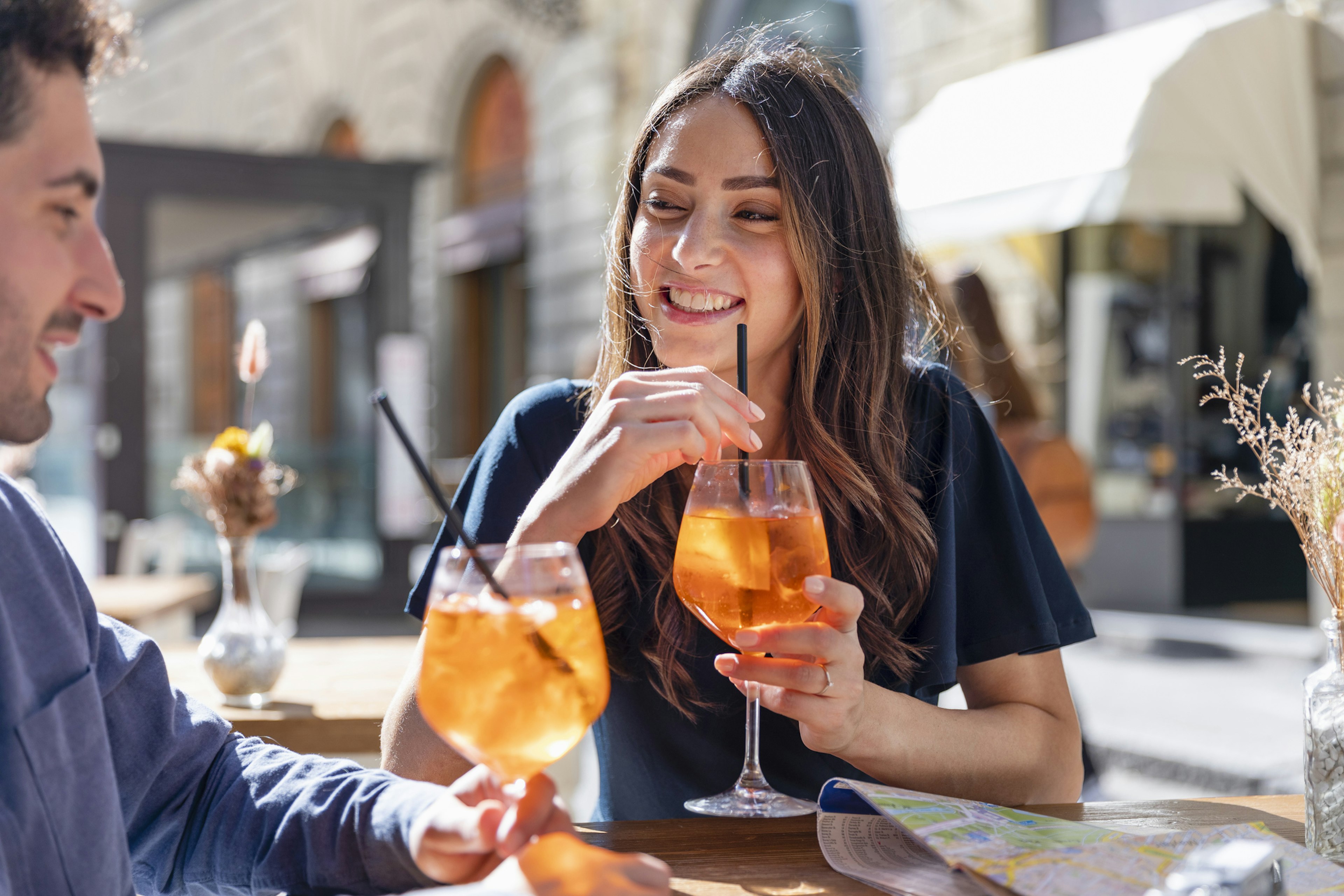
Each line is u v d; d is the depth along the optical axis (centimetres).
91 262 96
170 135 1506
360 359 732
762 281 144
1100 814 125
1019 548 152
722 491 118
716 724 147
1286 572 661
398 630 675
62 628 105
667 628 145
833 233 149
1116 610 703
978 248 720
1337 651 113
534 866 85
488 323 1196
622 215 157
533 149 1078
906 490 150
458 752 128
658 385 123
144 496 650
